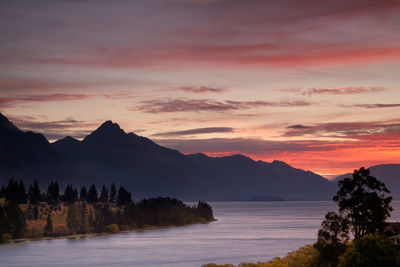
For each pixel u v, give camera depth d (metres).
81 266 158.62
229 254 182.25
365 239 74.94
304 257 113.19
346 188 103.25
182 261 165.38
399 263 72.25
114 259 174.62
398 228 106.44
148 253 191.38
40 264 164.50
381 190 102.25
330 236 103.50
